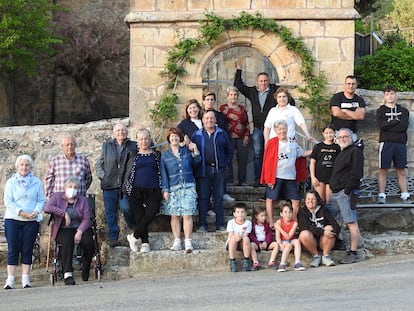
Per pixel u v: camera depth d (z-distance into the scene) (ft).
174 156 41.24
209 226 44.37
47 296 34.06
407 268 37.19
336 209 41.52
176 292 33.40
